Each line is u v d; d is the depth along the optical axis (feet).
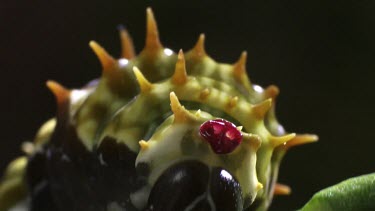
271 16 0.41
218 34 0.41
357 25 0.40
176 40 0.41
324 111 0.40
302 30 0.40
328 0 0.40
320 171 0.39
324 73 0.40
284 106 0.40
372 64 0.40
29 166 0.16
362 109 0.40
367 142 0.39
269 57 0.41
